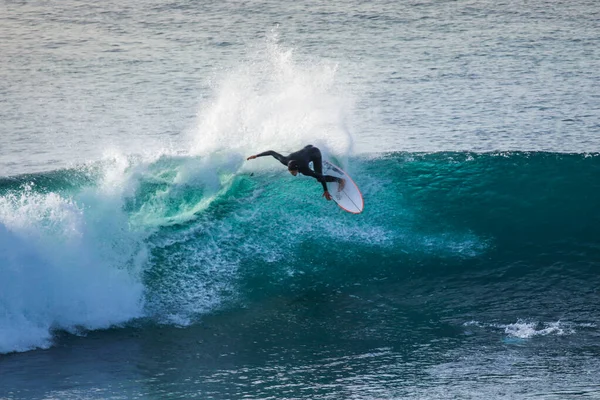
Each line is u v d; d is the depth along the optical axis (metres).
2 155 73.31
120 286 45.88
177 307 45.44
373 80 94.56
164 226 51.78
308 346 40.84
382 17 125.88
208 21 123.75
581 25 120.81
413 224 54.16
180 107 86.62
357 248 51.72
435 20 124.19
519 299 45.94
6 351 40.22
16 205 51.53
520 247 51.75
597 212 54.78
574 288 47.03
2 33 117.62
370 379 36.41
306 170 46.53
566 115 82.75
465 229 53.72
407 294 47.03
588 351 39.09
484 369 37.12
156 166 56.81
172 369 38.12
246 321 44.09
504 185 57.72
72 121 83.06
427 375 36.62
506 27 120.12
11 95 91.38
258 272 49.28
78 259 45.47
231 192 56.00
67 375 37.38
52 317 42.94
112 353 40.19
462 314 44.25
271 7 132.38
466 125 79.88
